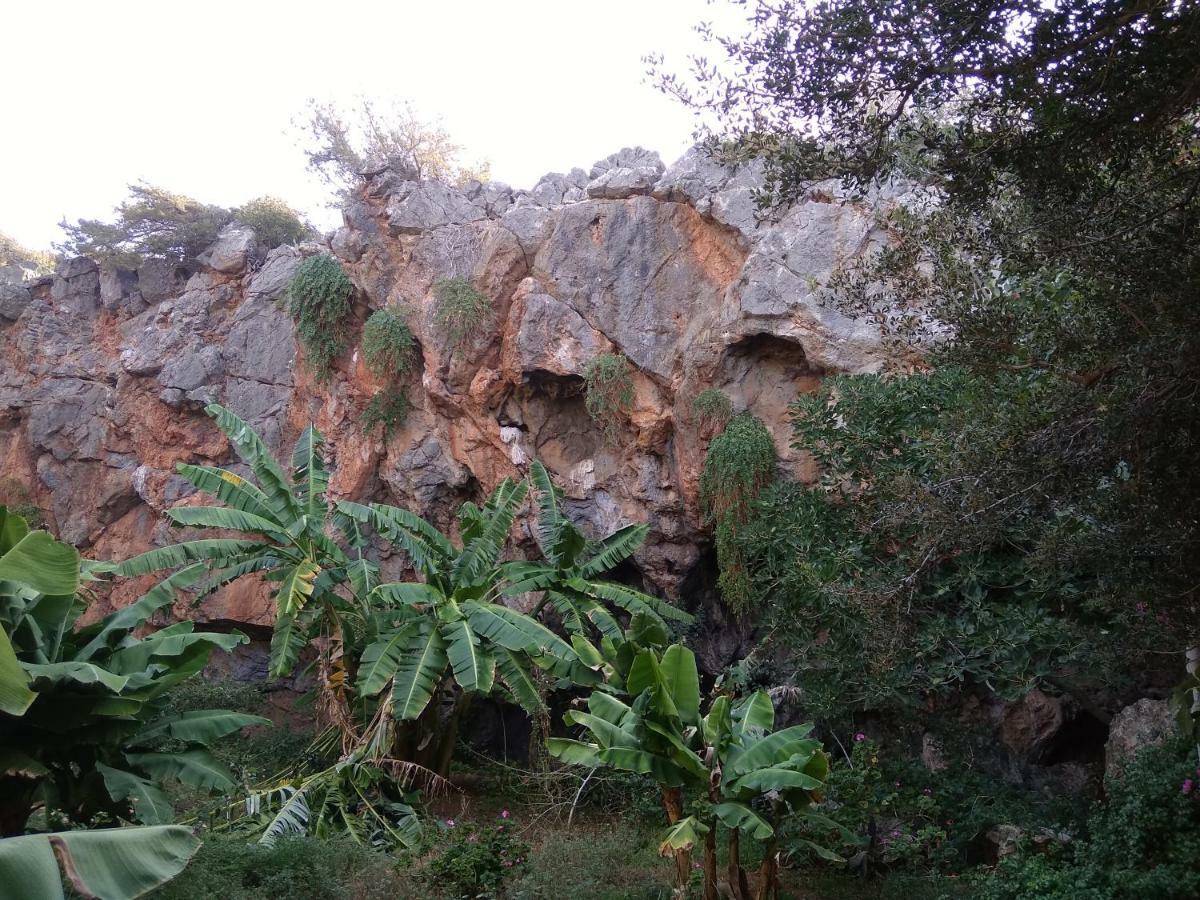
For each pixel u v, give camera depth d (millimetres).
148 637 9125
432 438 16531
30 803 8570
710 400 13836
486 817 12383
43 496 21703
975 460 6047
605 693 8531
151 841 5523
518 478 15602
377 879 8242
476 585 12836
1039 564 6336
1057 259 6031
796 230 13680
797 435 11156
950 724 10578
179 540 19078
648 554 14891
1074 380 5965
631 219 15391
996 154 5684
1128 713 9312
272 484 13086
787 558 10609
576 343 15109
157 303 21953
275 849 8430
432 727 13617
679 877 7707
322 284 17000
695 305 14828
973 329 6273
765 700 8344
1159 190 5809
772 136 6184
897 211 8547
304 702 14469
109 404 21078
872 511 8055
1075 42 5000
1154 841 6934
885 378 10797
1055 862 7777
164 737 9188
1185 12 4809
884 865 9281
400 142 22094
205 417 19969
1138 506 5801
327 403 17797
